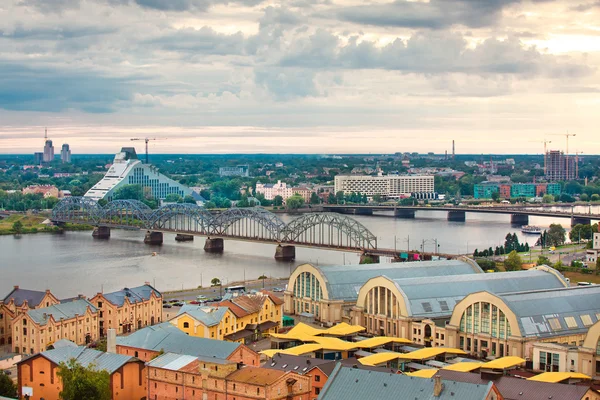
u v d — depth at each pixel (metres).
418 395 172.62
